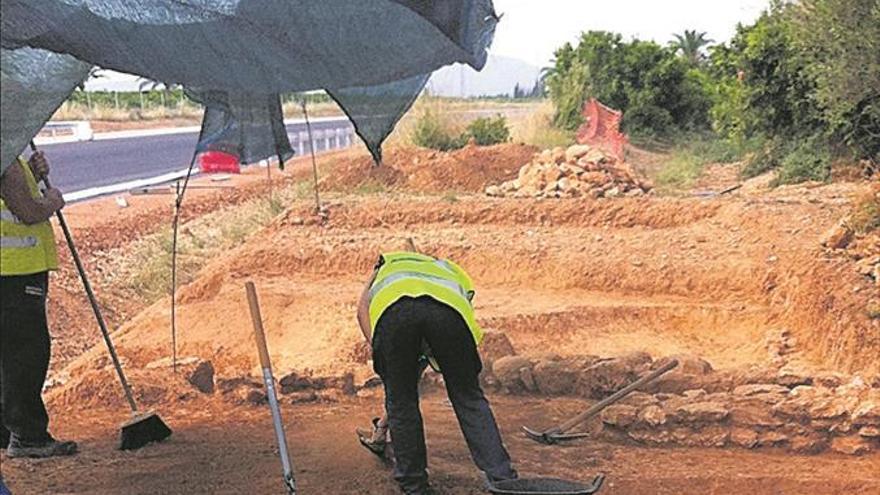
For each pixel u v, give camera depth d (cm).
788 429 709
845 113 1566
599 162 1903
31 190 668
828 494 630
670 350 1091
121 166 3067
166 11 545
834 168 1797
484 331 972
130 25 543
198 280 1346
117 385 848
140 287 1474
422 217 1595
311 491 632
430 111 2564
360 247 1394
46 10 518
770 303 1166
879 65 1313
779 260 1213
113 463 689
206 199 2306
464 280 621
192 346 1085
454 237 1457
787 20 1520
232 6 550
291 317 1144
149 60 559
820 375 830
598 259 1319
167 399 848
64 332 1220
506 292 1296
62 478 656
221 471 671
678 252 1322
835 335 977
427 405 843
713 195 1797
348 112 644
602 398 840
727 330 1130
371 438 695
